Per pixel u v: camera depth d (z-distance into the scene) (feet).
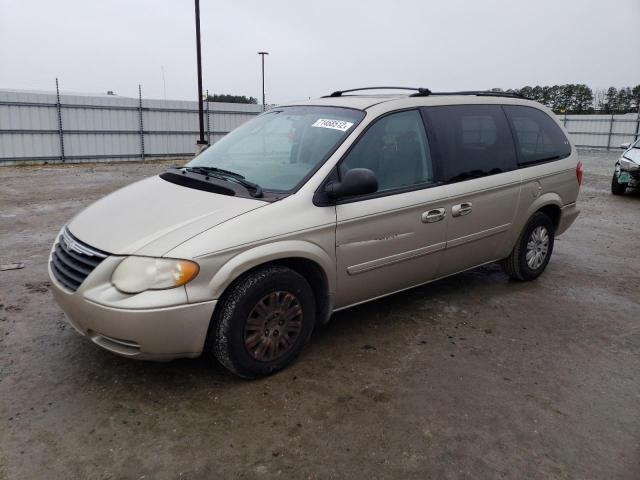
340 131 11.92
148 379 10.59
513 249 16.22
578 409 9.99
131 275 9.12
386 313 14.30
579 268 19.16
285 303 10.57
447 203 13.16
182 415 9.45
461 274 17.95
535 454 8.66
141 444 8.64
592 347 12.65
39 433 8.83
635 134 93.30
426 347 12.36
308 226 10.53
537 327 13.73
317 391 10.32
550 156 16.60
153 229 9.74
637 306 15.42
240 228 9.74
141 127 70.59
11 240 21.99
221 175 11.89
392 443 8.84
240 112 79.66
